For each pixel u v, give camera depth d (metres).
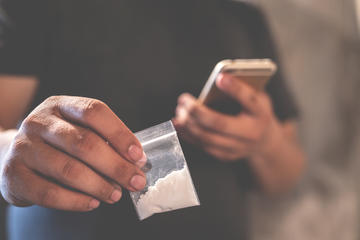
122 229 0.62
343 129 1.66
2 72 0.62
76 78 0.67
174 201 0.35
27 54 0.63
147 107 0.71
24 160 0.33
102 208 0.62
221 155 0.67
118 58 0.69
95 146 0.32
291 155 0.83
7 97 0.64
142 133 0.37
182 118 0.65
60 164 0.32
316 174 1.63
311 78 1.61
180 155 0.35
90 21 0.68
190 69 0.75
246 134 0.64
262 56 0.88
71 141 0.31
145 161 0.33
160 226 0.64
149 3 0.74
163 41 0.74
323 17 1.61
